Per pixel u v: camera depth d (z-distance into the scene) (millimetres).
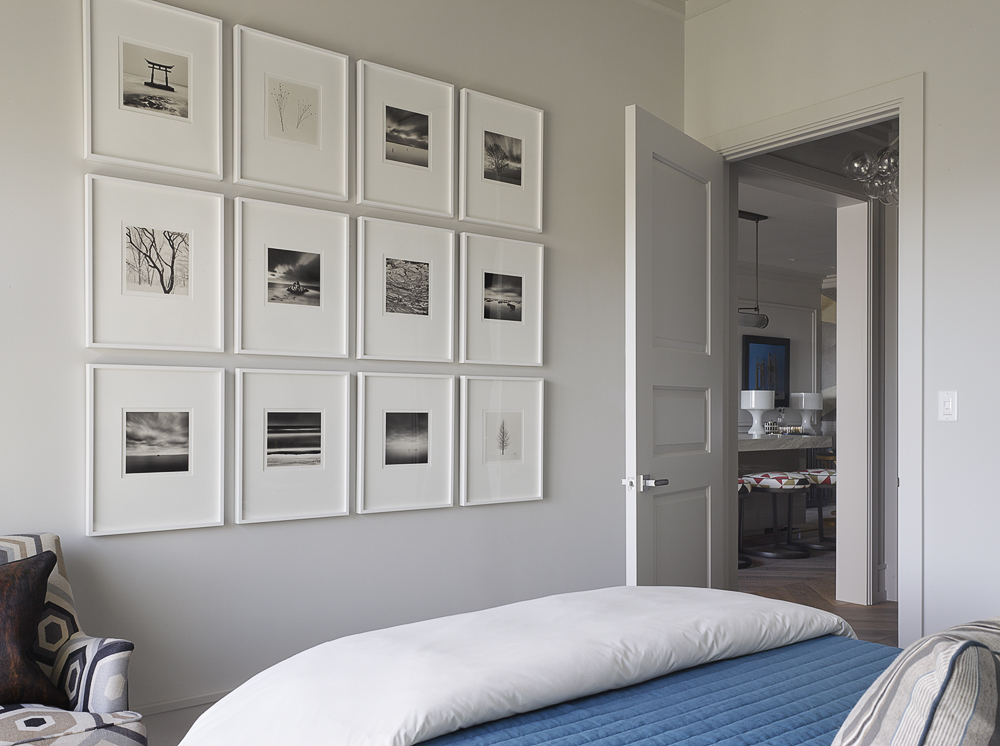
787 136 3201
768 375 7980
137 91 2297
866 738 817
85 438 2205
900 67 2801
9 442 2096
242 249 2459
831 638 1761
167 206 2342
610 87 3418
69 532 2172
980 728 723
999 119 2523
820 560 5605
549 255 3215
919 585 2654
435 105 2891
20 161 2131
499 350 3033
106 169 2258
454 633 1504
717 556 3242
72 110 2211
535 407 3127
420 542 2826
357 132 2707
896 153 3363
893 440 4406
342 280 2664
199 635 2363
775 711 1318
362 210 2730
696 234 3188
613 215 3424
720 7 3496
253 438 2471
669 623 1572
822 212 5863
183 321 2363
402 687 1241
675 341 3014
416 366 2834
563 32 3277
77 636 1916
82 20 2223
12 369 2105
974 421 2543
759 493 6645
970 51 2604
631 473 2717
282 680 1320
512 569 3061
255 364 2494
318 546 2598
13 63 2125
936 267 2654
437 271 2883
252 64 2496
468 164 2977
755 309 7297
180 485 2338
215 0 2449
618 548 3383
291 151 2572
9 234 2111
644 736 1222
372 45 2766
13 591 1790
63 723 1610
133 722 1668
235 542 2439
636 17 3508
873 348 4359
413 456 2805
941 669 766
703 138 3547
